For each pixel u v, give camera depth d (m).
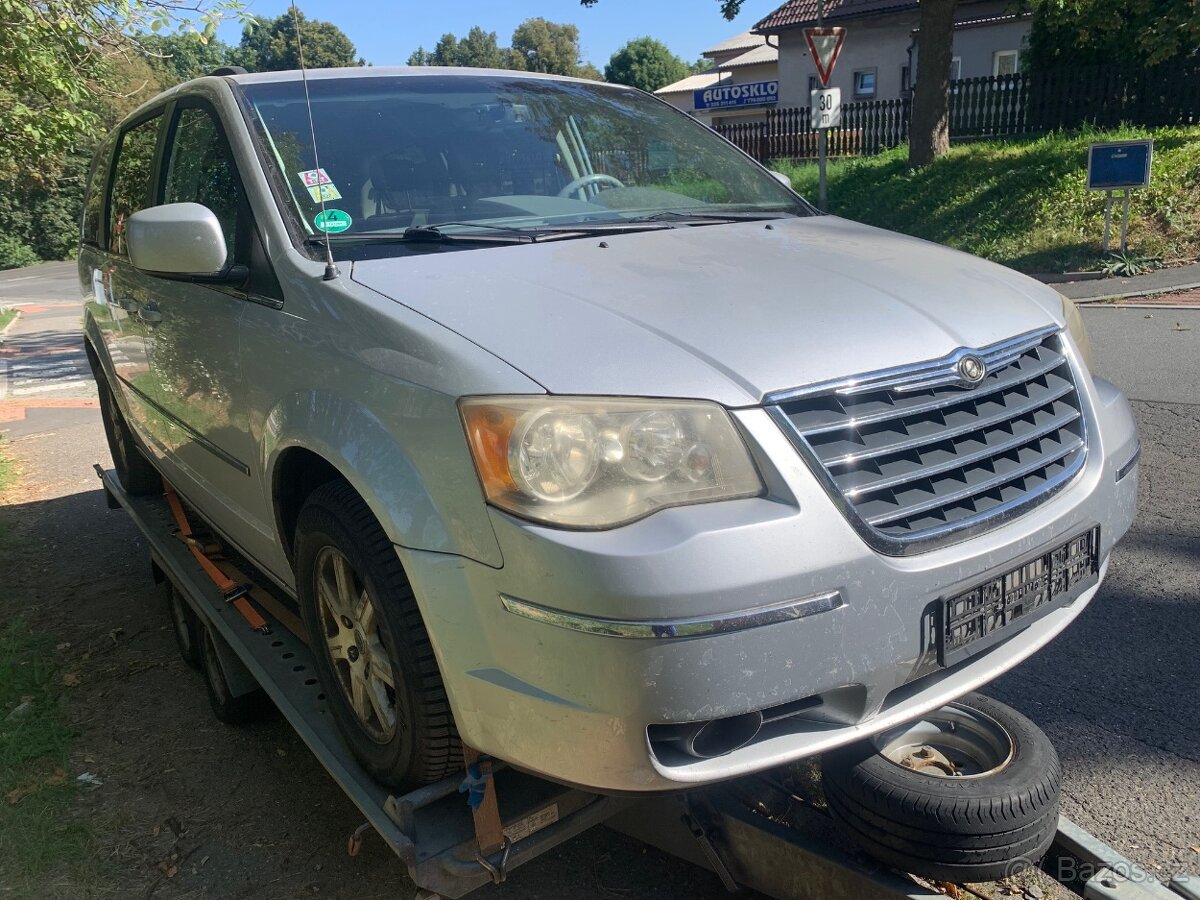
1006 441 2.17
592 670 1.77
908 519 1.99
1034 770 2.08
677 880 2.53
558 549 1.78
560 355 1.93
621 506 1.81
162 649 4.13
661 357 1.93
